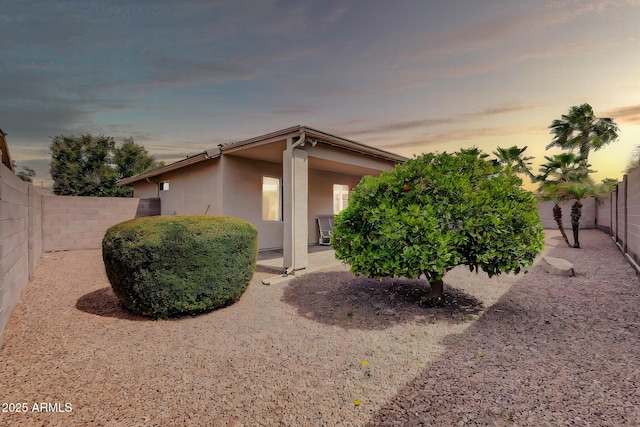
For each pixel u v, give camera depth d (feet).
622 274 19.62
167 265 12.05
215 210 29.12
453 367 8.61
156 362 8.94
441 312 13.42
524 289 16.83
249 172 30.14
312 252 30.14
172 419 6.40
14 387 7.50
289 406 6.89
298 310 13.85
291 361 9.08
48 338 10.48
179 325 11.96
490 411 6.61
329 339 10.71
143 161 65.98
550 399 7.00
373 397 7.23
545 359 9.00
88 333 11.01
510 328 11.51
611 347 9.73
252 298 15.60
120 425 6.17
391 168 32.14
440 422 6.28
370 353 9.59
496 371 8.34
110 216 34.32
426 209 12.46
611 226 37.14
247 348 9.96
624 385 7.52
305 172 21.72
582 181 34.63
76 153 59.77
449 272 20.80
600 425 6.08
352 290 16.89
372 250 12.85
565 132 60.59
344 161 25.75
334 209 42.45
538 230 12.59
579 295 15.52
